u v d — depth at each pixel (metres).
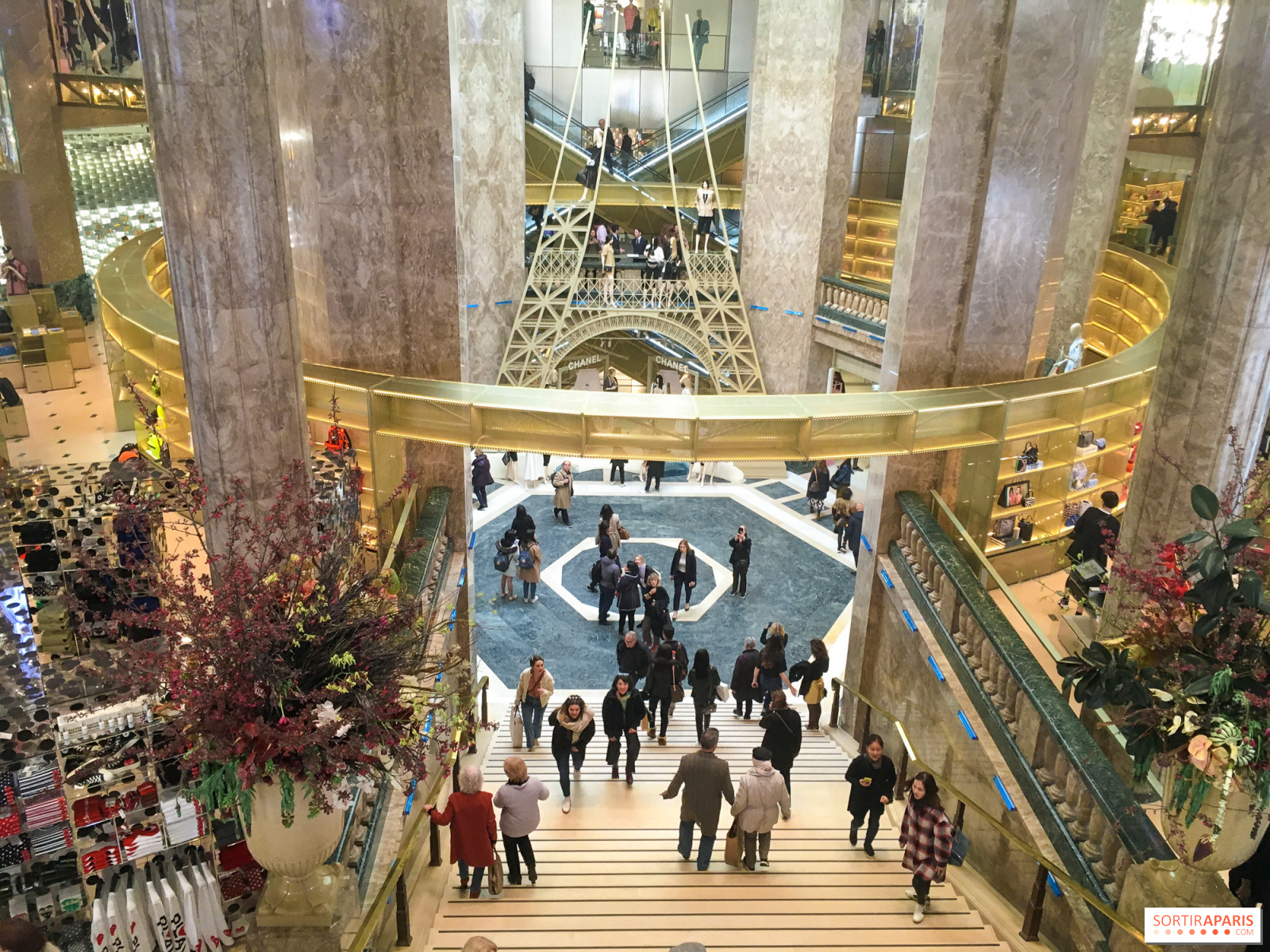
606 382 29.11
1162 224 19.16
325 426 9.92
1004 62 9.45
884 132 26.25
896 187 26.69
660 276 23.61
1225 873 6.20
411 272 10.22
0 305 12.62
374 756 4.50
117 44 15.30
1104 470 12.02
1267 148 6.50
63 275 15.37
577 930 6.58
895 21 24.81
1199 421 7.11
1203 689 4.61
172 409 9.71
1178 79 19.39
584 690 12.68
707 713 10.44
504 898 7.11
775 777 7.34
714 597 15.52
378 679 4.53
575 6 25.78
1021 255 10.20
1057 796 6.89
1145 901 5.35
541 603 15.13
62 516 6.38
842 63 20.64
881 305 20.48
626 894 7.18
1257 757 4.66
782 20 20.81
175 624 4.31
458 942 6.36
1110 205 14.55
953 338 10.59
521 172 22.92
